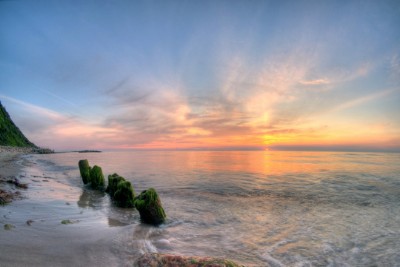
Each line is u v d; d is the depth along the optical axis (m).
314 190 18.44
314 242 8.28
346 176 26.06
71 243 6.91
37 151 108.50
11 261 5.38
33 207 10.70
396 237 8.82
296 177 25.44
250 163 45.84
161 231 9.18
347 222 10.66
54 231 7.79
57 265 5.50
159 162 50.34
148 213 10.07
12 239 6.61
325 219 11.11
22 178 20.33
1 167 28.22
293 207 13.37
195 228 9.75
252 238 8.62
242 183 21.55
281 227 9.94
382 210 12.73
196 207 13.30
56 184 19.44
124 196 13.20
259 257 7.06
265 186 20.11
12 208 10.04
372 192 17.64
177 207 13.27
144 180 23.28
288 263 6.71
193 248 7.63
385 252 7.52
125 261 6.15
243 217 11.41
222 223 10.46
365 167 36.03
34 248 6.23
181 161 53.72
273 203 14.30
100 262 5.96
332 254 7.34
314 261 6.86
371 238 8.70
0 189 13.00
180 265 5.38
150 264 5.59
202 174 28.05
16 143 112.12
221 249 7.60
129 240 7.77
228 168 35.53
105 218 10.50
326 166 38.09
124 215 11.45
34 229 7.73
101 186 18.66
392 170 31.56
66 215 10.17
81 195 15.82
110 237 7.81
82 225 8.91
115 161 54.91
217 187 19.61
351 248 7.80
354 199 15.39
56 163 47.34
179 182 22.09
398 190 18.33
